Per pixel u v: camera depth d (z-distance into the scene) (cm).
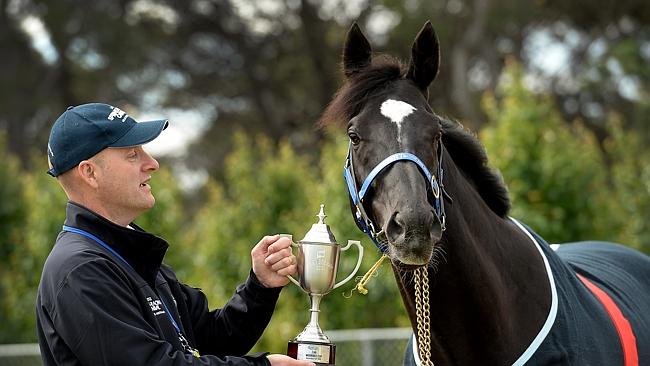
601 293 464
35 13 3069
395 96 402
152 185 1139
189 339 401
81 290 341
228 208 1212
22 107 3027
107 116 376
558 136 1038
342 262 966
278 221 1205
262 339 989
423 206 367
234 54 3139
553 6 2720
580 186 1010
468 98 2578
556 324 412
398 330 871
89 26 3016
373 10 2947
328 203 1009
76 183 375
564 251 557
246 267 1123
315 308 417
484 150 450
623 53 2498
